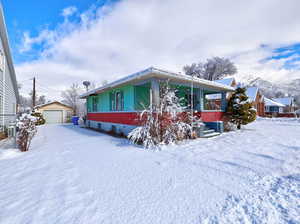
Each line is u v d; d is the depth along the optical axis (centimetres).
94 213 200
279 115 2809
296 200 228
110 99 1036
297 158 413
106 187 268
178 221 185
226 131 974
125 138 773
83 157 447
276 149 510
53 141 705
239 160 404
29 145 593
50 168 363
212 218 190
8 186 275
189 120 727
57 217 193
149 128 577
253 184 277
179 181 289
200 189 259
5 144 636
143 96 830
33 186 274
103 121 1132
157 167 362
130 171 339
